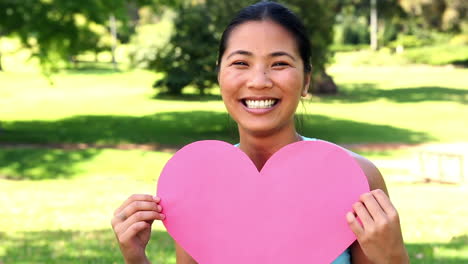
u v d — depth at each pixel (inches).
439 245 248.2
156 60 1309.1
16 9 705.0
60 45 762.2
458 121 965.2
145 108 1122.0
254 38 64.6
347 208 64.9
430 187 478.6
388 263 59.2
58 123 916.0
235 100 66.0
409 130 879.1
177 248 73.9
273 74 64.3
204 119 960.9
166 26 1391.5
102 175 555.8
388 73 1883.6
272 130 67.1
